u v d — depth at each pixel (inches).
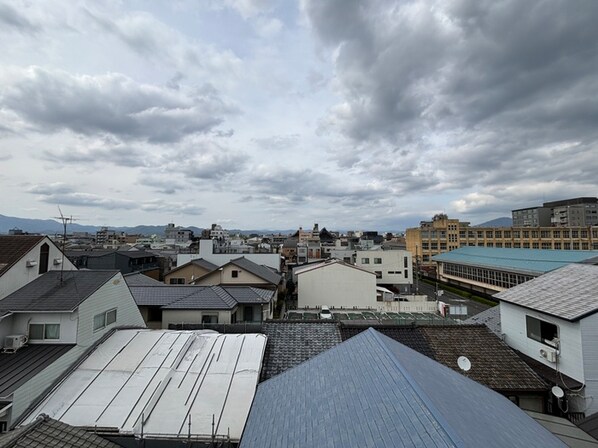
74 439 313.1
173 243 3850.9
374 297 1480.1
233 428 360.2
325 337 618.2
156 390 408.2
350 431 217.0
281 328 646.5
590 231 2817.4
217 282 1302.9
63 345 470.0
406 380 242.2
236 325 716.0
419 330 628.1
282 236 5748.0
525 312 578.2
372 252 2059.5
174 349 505.7
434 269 2866.6
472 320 808.3
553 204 4279.0
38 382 398.3
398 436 191.8
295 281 1862.7
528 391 478.9
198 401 398.0
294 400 299.4
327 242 3690.9
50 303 485.4
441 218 3659.0
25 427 304.5
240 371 461.7
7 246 601.6
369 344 339.0
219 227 4311.0
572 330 478.3
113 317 579.5
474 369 522.6
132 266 1721.2
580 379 461.7
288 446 231.5
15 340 451.8
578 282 573.6
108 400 390.9
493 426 221.0
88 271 599.2
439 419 187.0
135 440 343.6
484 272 1891.0
